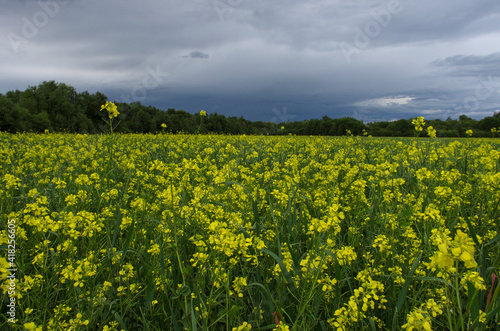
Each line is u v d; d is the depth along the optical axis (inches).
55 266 97.2
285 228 130.9
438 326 85.1
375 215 142.9
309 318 83.2
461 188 174.9
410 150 269.0
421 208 144.3
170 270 99.0
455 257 49.4
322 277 87.9
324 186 186.4
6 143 464.4
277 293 96.3
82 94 2497.5
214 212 128.2
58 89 2509.8
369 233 128.0
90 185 154.8
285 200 143.0
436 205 141.4
